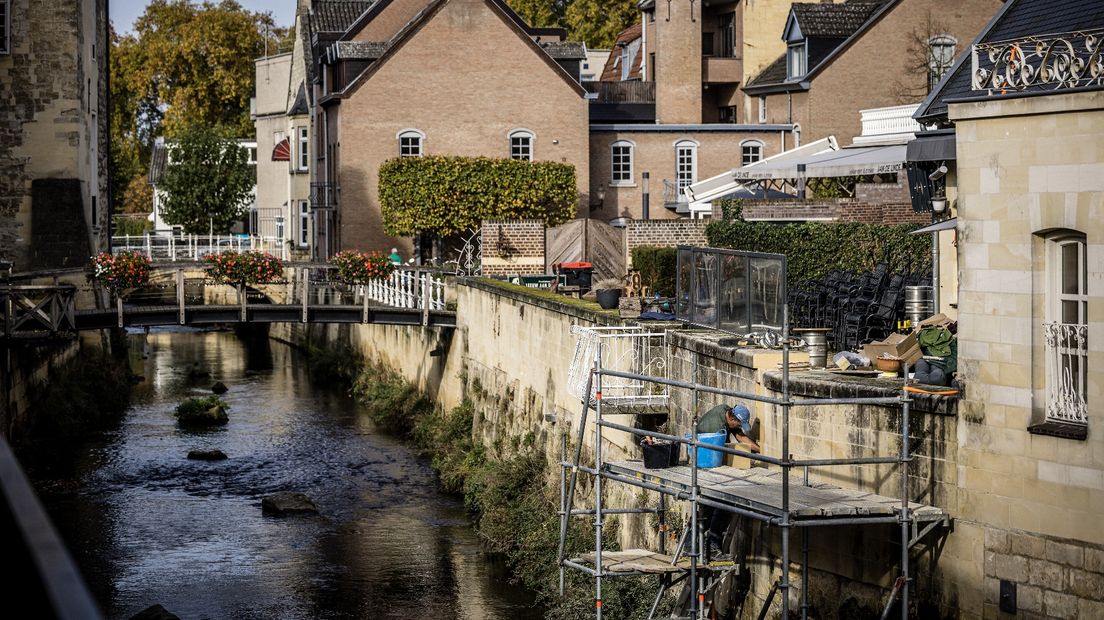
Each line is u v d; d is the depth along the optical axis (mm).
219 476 27844
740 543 15633
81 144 40594
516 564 20891
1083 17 14016
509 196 45281
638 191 49469
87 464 28797
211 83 84438
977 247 12547
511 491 23859
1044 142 11922
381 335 41438
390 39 50406
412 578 20281
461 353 32406
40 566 2182
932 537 12891
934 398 12781
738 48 54969
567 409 22875
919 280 21375
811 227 25578
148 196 92875
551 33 51812
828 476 14133
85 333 44594
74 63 39875
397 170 44656
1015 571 12125
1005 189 12273
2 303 26312
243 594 19391
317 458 29859
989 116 12367
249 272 31281
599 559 14945
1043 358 12086
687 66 53156
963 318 12695
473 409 30750
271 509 24578
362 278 32938
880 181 37688
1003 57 12570
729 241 28703
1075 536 11633
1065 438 11703
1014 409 12172
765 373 15047
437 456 29547
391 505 25281
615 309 21656
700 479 14117
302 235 59219
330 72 50188
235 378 44438
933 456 12867
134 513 24422
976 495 12461
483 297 30234
